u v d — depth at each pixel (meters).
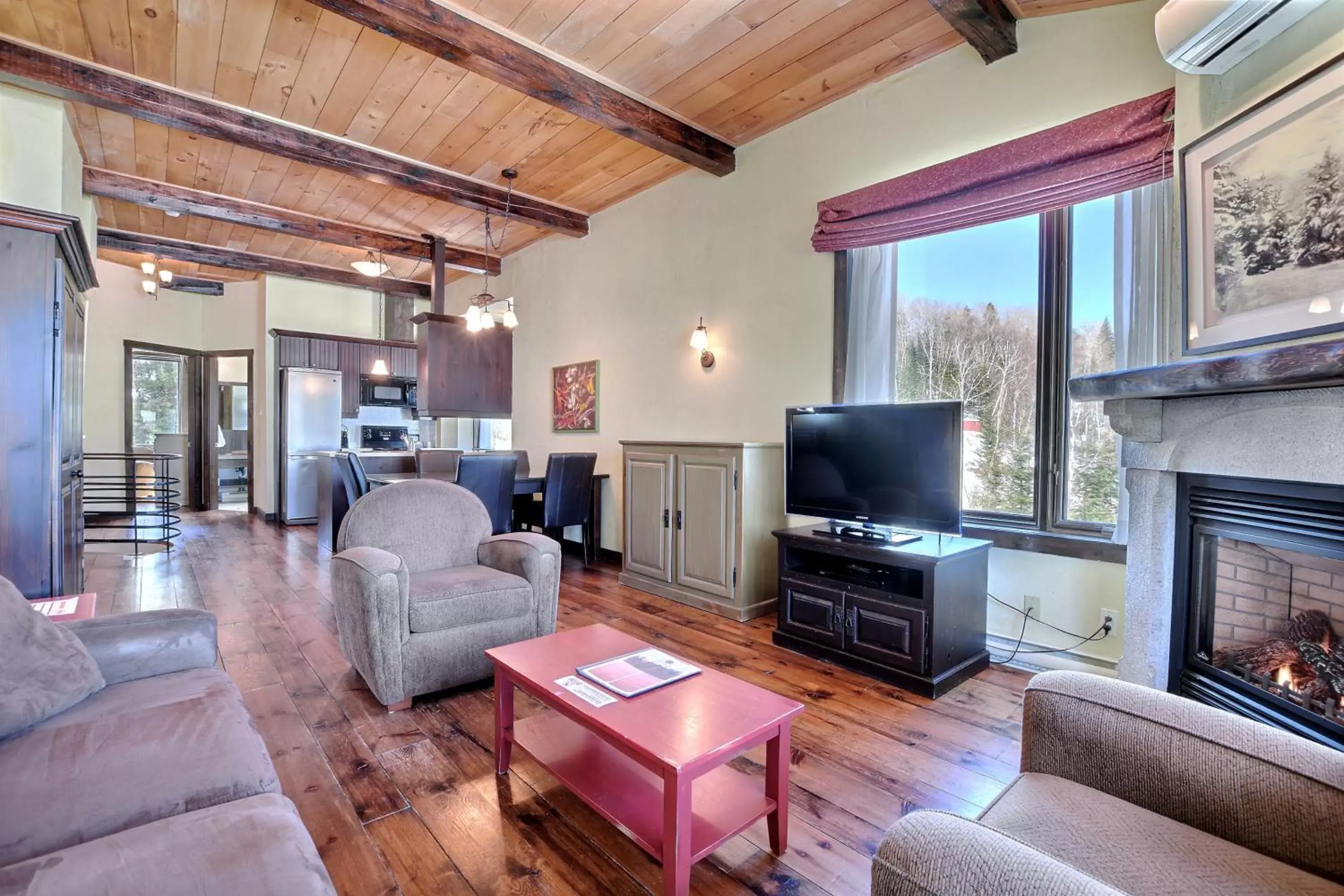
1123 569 2.62
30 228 2.60
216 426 8.28
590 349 5.36
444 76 3.16
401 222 5.39
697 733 1.47
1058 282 2.79
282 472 7.06
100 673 1.58
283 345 7.13
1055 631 2.81
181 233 5.75
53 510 2.64
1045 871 0.72
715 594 3.72
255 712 2.40
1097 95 2.60
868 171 3.37
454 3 2.63
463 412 5.60
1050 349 2.83
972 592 2.79
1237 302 1.83
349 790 1.89
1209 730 1.05
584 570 4.86
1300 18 1.61
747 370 4.05
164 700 1.52
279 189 4.63
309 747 2.14
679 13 2.71
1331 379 1.27
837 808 1.81
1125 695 1.15
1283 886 0.87
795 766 2.04
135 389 7.93
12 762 1.19
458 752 2.12
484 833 1.70
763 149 3.91
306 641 3.18
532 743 1.93
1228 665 1.82
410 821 1.75
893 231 3.21
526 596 2.70
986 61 2.88
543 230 5.57
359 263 6.00
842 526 3.29
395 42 2.88
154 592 4.10
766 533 3.70
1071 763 1.17
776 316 3.86
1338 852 0.90
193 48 2.92
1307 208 1.60
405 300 8.16
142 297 7.54
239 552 5.44
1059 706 1.19
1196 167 1.98
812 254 3.66
